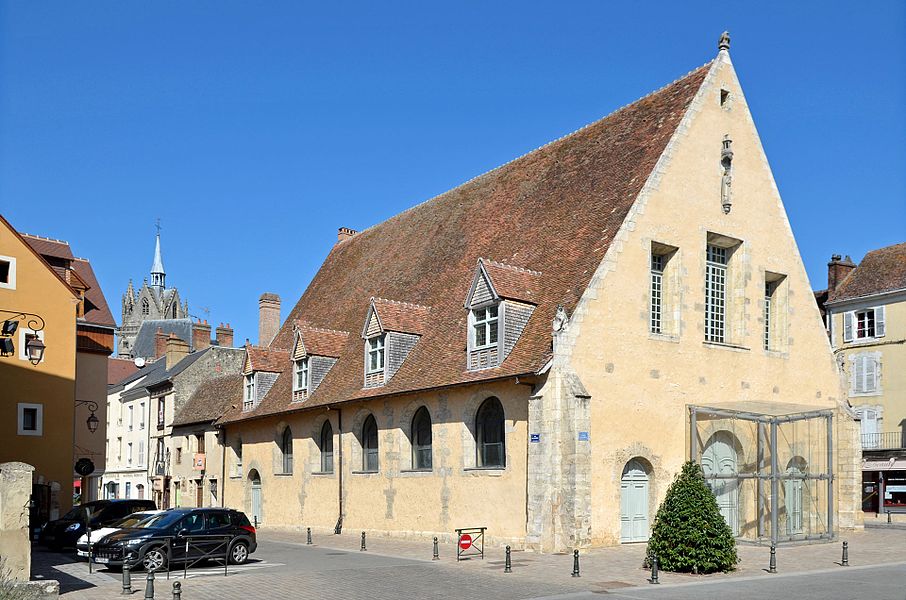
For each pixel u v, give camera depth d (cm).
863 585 1756
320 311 4238
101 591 1845
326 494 3416
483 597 1667
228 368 5506
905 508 4491
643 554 2291
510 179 3481
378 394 3008
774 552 2002
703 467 2661
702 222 2795
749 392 2855
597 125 3238
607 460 2439
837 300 5038
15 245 3312
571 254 2706
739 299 2900
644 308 2595
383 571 2070
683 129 2777
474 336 2705
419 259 3647
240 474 4247
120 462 6219
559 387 2367
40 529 3138
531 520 2370
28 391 3272
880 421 4756
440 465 2784
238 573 2111
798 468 2886
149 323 11612
